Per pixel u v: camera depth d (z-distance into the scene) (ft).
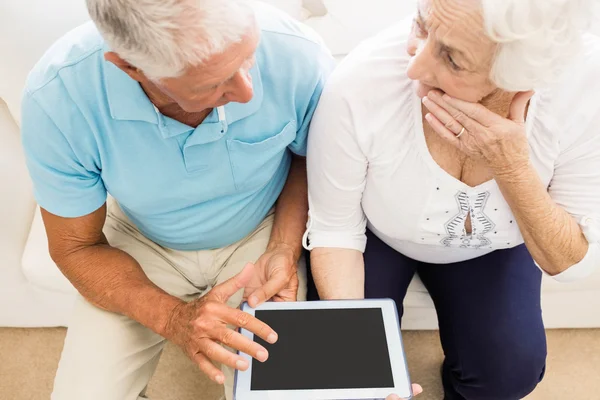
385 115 2.97
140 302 3.38
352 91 2.99
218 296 3.16
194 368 4.94
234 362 2.87
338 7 4.38
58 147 2.93
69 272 3.50
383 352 2.86
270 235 3.90
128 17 2.11
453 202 3.13
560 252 3.12
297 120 3.35
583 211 3.11
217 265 3.93
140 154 3.02
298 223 3.83
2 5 3.66
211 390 4.82
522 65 2.24
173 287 3.95
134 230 3.96
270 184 3.72
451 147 2.92
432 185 3.07
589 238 3.11
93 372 3.50
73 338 3.59
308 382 2.79
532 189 2.86
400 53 2.98
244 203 3.56
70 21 3.78
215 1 2.14
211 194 3.34
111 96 2.78
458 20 2.21
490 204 3.13
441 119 2.66
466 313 3.72
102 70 2.78
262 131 3.20
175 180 3.18
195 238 3.65
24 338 5.11
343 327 2.96
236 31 2.21
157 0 2.06
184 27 2.12
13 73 3.85
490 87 2.46
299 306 3.07
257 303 3.11
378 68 2.98
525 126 2.85
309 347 2.91
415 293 4.25
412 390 2.90
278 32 3.05
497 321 3.62
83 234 3.40
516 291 3.68
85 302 3.69
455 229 3.28
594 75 2.79
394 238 3.59
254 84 2.96
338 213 3.43
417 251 3.65
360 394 2.74
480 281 3.75
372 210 3.40
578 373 4.89
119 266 3.50
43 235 4.23
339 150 3.10
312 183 3.39
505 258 3.76
